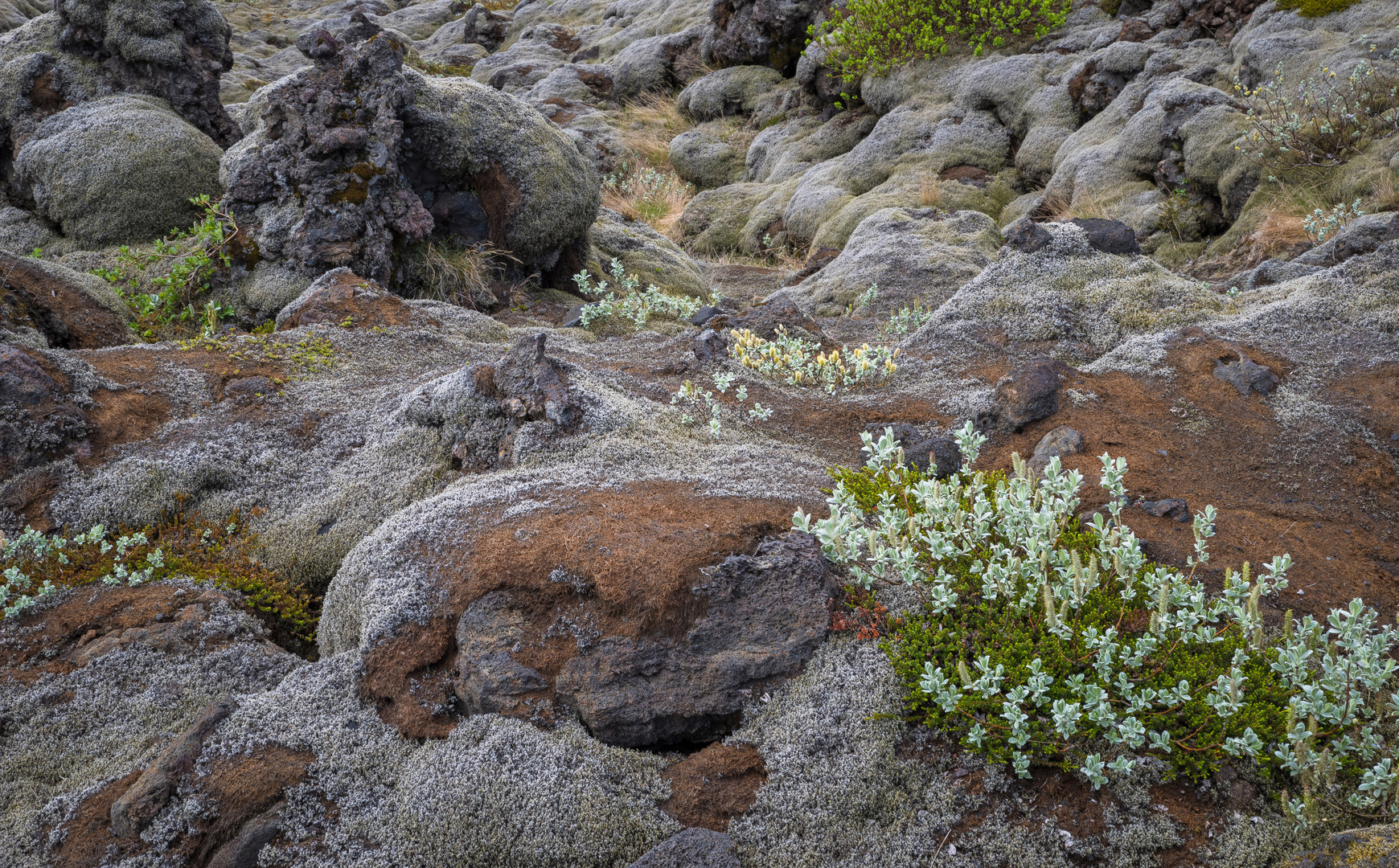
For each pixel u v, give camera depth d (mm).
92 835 2871
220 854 2725
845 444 5180
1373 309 5898
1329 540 4078
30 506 4555
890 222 11266
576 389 4996
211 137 10180
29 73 9336
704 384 5855
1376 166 8883
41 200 8922
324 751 3035
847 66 15945
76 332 6523
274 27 32812
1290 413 5062
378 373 6078
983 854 2576
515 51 25859
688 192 17828
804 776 2805
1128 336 6145
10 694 3479
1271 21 11250
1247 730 2621
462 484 4496
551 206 8906
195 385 5613
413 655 3314
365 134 7852
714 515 3844
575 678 3119
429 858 2674
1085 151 11953
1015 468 3510
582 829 2688
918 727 2932
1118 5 14664
